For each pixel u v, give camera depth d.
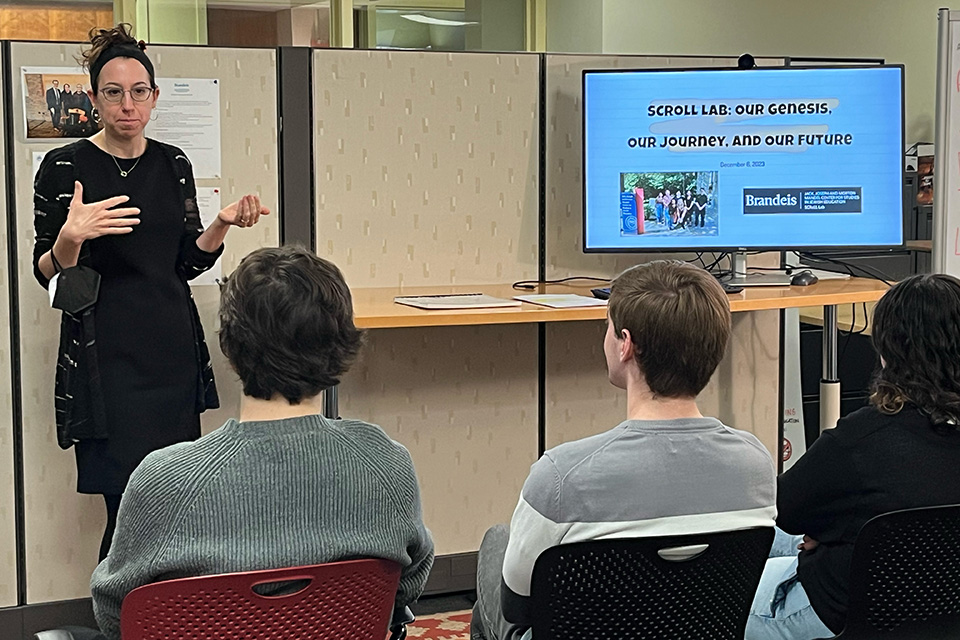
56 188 2.84
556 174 3.82
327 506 1.52
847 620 1.95
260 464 1.50
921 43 7.18
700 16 6.66
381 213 3.65
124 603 1.47
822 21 6.96
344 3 6.17
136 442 2.87
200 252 2.97
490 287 3.72
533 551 1.79
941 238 3.92
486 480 3.83
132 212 2.70
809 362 4.50
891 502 1.98
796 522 2.10
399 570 1.61
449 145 3.69
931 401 1.99
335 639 1.55
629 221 3.69
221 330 1.58
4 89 3.20
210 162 3.44
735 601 1.82
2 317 3.27
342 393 3.64
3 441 3.31
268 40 6.07
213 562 1.48
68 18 5.70
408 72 3.62
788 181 3.66
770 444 4.17
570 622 1.77
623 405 3.96
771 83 3.63
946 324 1.98
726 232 3.69
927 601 1.95
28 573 3.38
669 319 1.76
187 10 5.88
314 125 3.54
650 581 1.75
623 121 3.65
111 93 2.82
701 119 3.64
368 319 3.01
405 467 1.62
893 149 3.64
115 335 2.84
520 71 3.74
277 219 3.54
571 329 3.87
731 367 4.08
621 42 6.47
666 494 1.76
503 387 3.81
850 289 3.62
